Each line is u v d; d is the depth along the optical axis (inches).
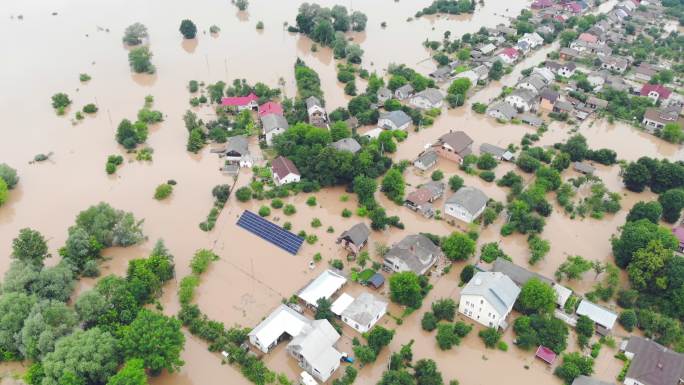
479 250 4188.0
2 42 7672.2
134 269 3651.6
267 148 5378.9
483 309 3447.3
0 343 3088.1
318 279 3747.5
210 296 3673.7
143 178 4916.3
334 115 5816.9
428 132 5866.1
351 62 7495.1
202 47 7829.7
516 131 5959.6
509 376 3213.6
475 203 4466.0
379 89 6407.5
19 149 5246.1
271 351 3299.7
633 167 4901.6
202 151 5344.5
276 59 7529.5
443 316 3531.0
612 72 7411.4
